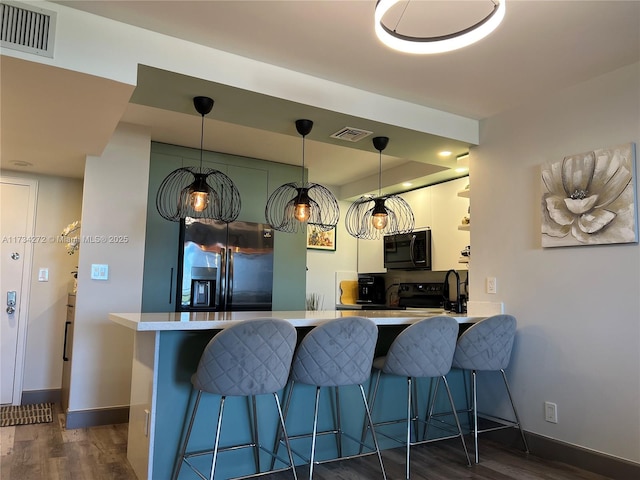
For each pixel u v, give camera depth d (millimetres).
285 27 2312
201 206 2945
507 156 3346
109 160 3672
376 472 2664
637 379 2529
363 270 6043
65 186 4258
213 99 2756
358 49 2520
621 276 2629
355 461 2836
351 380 2420
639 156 2588
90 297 3537
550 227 2967
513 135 3316
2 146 3303
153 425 2316
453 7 2094
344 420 2902
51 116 2689
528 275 3141
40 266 4129
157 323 2123
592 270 2773
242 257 4410
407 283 5652
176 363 2412
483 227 3490
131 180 3740
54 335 4156
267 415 2641
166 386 2377
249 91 2635
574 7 2102
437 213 4973
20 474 2547
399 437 3125
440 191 4953
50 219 4180
